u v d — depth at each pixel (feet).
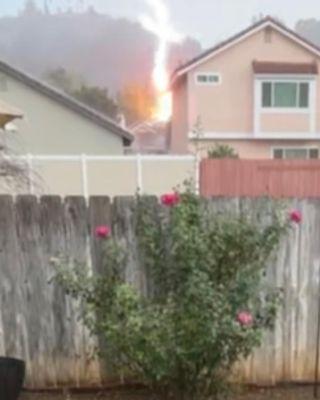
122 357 9.28
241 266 8.70
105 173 38.65
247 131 57.41
